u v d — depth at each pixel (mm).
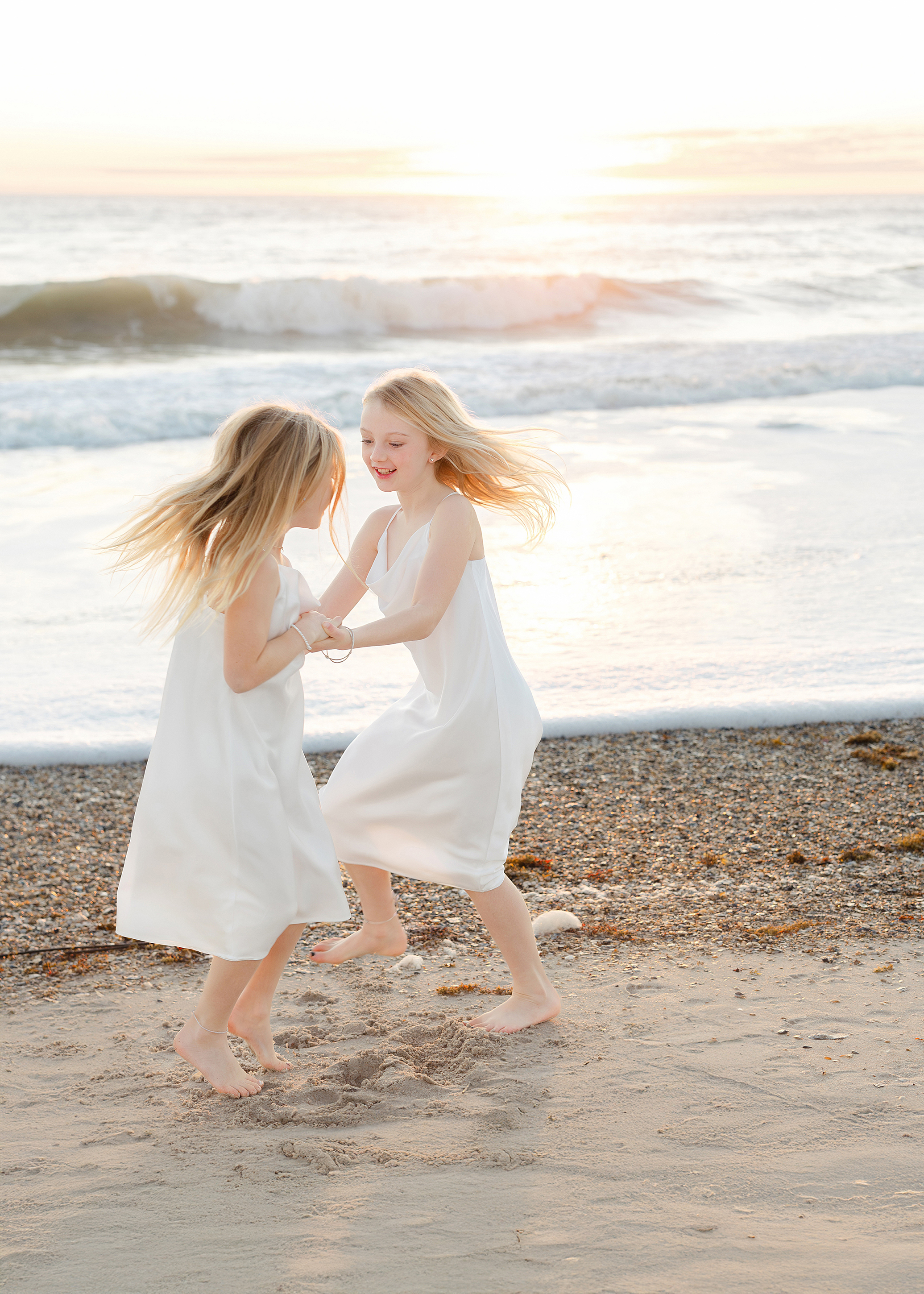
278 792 2475
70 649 5816
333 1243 1934
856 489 8891
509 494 2912
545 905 3590
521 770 2893
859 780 4516
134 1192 2119
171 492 2418
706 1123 2342
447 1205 2047
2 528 7852
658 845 4016
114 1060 2727
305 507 2467
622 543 7598
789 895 3621
